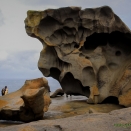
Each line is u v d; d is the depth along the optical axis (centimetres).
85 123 623
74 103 1347
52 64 1393
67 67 1352
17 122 914
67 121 665
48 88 1041
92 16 1328
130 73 1259
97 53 1369
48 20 1370
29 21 1362
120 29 1309
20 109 877
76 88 1407
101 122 622
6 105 940
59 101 1452
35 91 841
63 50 1368
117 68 1358
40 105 876
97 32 1330
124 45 1389
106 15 1318
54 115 1036
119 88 1267
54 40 1381
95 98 1319
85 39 1358
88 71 1323
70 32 1376
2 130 618
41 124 647
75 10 1326
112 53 1387
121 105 1237
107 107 1221
